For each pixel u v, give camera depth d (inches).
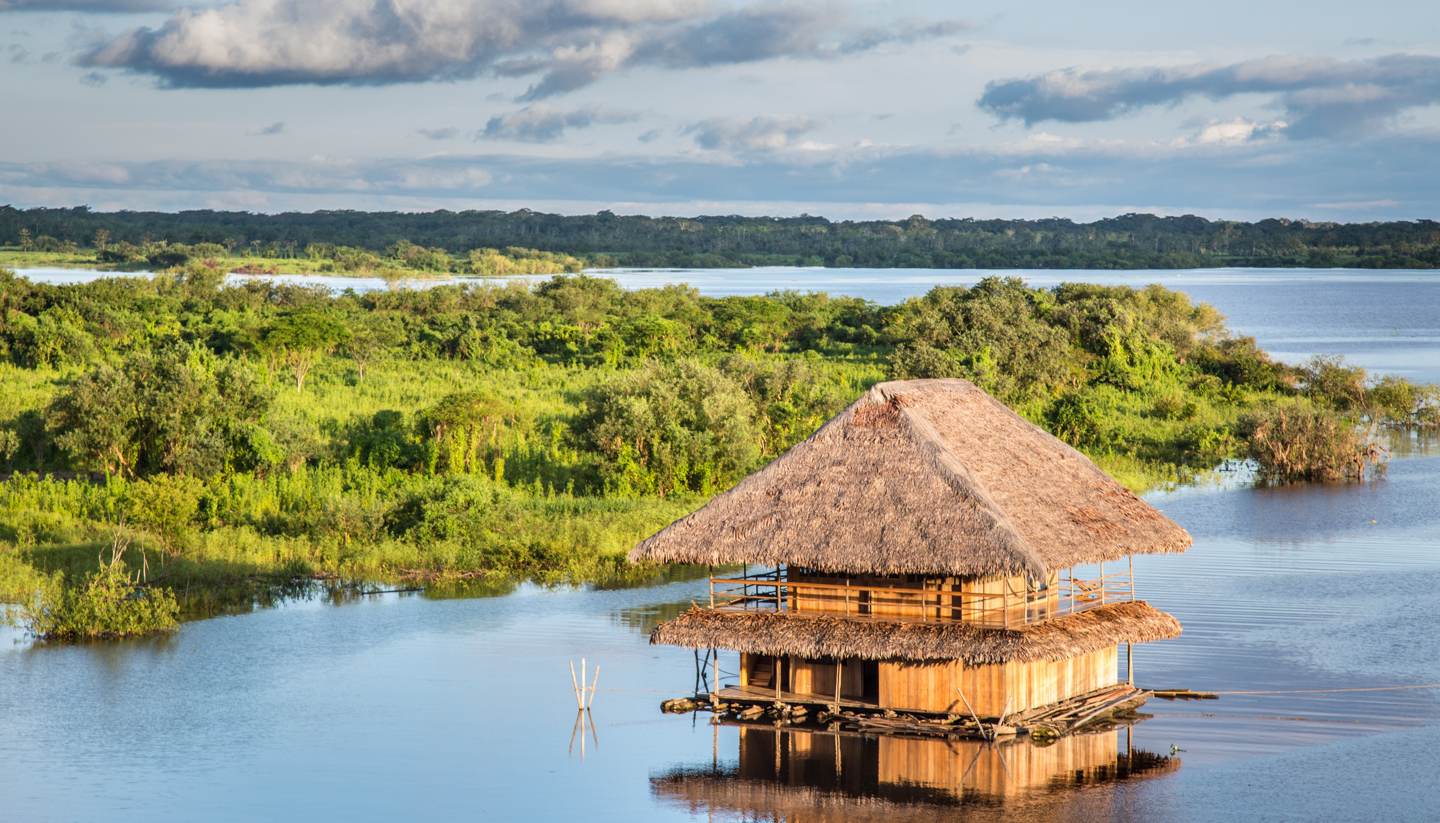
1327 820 1633.9
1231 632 2532.0
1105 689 2133.4
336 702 2156.7
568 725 2039.9
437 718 2080.5
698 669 2273.6
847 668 2052.2
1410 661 2329.0
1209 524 3641.7
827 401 4638.3
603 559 3134.8
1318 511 3818.9
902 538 1871.3
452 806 1713.8
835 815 1669.5
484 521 3262.8
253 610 2765.7
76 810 1695.4
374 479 3577.8
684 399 3951.8
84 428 3745.1
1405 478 4409.5
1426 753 1867.6
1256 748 1897.1
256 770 1844.2
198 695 2198.6
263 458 3686.0
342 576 3009.4
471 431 4045.3
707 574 3107.8
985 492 1908.2
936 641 1846.7
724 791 1758.1
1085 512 2030.0
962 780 1777.8
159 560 2989.7
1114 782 1765.5
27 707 2128.4
